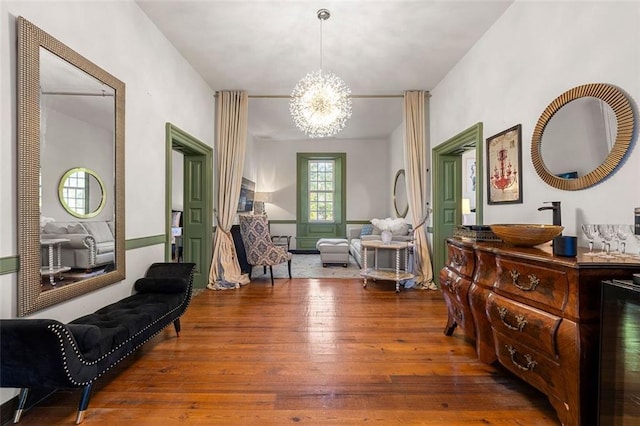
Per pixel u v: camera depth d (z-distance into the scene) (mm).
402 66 3783
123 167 2465
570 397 1407
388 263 4938
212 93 4523
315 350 2422
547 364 1542
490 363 2096
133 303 2314
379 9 2711
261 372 2092
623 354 1246
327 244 6176
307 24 2939
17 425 1561
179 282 2641
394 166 7121
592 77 1874
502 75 2789
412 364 2209
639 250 1643
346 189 8164
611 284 1272
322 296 3945
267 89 4551
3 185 1576
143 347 2469
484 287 2064
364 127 6902
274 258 4621
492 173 2943
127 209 2604
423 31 3043
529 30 2424
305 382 1974
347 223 8164
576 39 1984
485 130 3082
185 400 1780
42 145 1772
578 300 1376
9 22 1601
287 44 3305
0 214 1560
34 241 1710
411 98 4516
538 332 1553
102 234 2266
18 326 1387
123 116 2469
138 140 2746
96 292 2244
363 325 2951
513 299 1777
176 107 3447
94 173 2189
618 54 1710
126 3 2557
